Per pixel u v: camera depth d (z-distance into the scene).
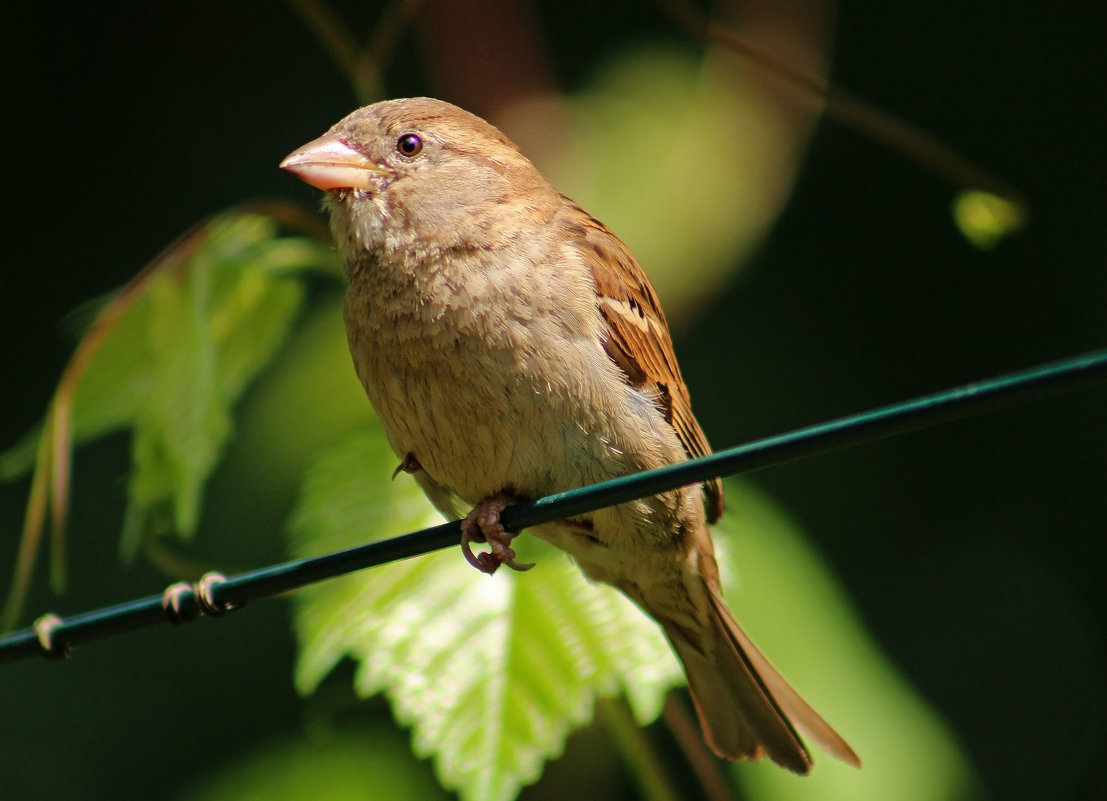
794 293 11.97
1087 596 11.95
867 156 12.48
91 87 13.12
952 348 12.12
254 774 7.98
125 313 7.18
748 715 7.00
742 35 11.36
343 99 13.16
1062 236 12.37
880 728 7.07
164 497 7.05
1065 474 12.03
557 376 6.25
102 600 11.43
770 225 11.25
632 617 6.51
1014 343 12.16
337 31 7.86
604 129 11.12
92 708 11.04
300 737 8.10
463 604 6.46
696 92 11.36
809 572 7.16
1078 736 12.06
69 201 12.85
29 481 11.89
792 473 11.32
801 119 11.15
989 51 12.84
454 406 6.32
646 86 11.35
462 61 11.23
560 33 13.26
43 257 12.73
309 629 6.46
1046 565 11.93
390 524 6.73
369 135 6.82
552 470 6.32
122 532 11.55
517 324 6.27
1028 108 12.67
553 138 11.02
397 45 12.94
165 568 7.43
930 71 12.86
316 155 6.81
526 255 6.45
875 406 11.70
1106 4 12.70
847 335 11.95
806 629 6.94
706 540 6.78
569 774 8.17
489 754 6.07
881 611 11.36
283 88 13.22
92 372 7.17
